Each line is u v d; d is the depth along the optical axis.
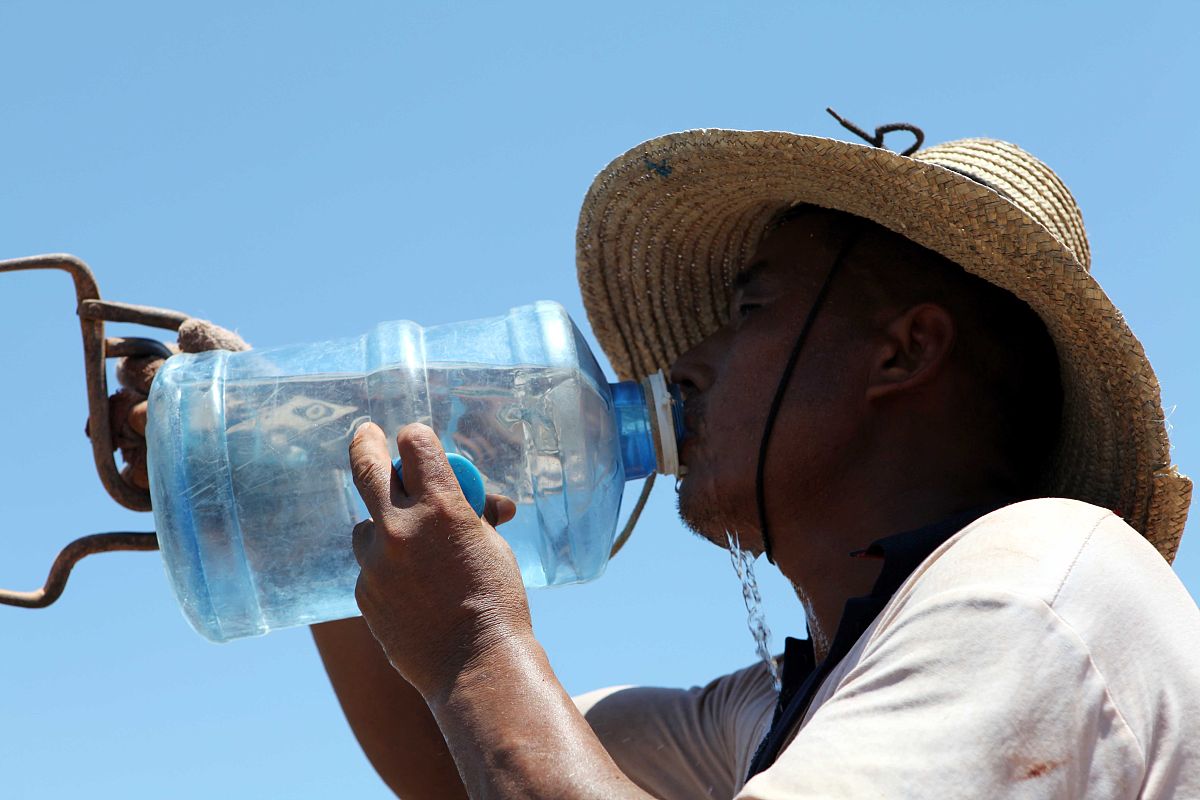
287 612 2.69
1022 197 2.56
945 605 1.84
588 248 3.12
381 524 2.03
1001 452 2.54
